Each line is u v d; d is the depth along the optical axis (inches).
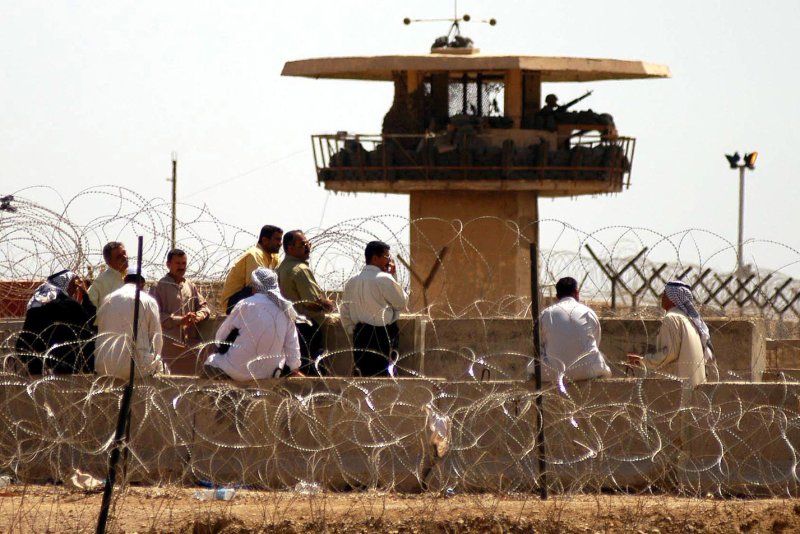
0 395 1390.3
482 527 1186.0
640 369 1487.5
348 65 3363.7
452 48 3408.0
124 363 1371.8
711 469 1359.5
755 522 1214.9
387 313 1502.2
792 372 1851.6
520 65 3289.9
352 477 1327.5
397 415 1306.6
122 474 1282.0
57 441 1283.2
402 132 3432.6
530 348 1635.1
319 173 3464.6
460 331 1641.2
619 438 1358.3
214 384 1364.4
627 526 1198.9
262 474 1357.0
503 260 3408.0
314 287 1534.2
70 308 1483.8
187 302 1619.1
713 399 1378.0
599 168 3415.4
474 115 3400.6
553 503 1249.4
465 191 3442.4
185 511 1213.7
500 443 1339.8
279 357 1389.0
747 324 1734.7
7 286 1878.7
